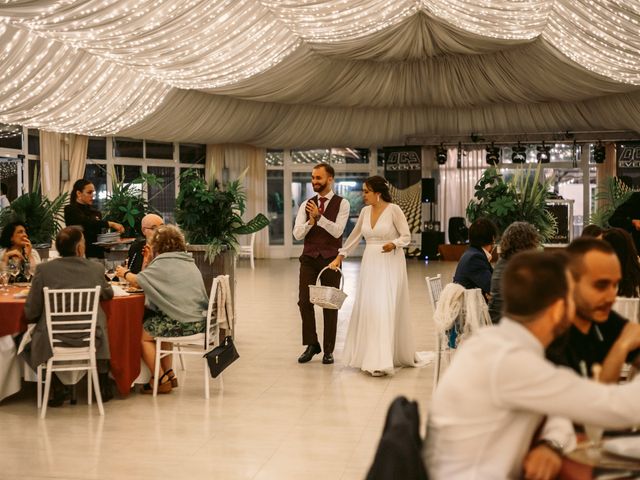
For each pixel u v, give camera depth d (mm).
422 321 10320
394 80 19062
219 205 8344
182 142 19094
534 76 17906
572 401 2195
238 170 21047
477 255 5969
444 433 2305
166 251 6590
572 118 19797
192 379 7062
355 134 21047
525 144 20672
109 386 6320
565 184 21531
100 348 5977
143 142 19141
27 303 5863
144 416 5840
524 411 2273
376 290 7168
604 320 3064
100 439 5270
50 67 11953
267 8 12836
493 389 2225
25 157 14930
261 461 4820
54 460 4832
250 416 5832
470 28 14914
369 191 7297
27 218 9320
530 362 2223
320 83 18250
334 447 5098
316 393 6520
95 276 6055
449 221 20766
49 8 10039
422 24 16312
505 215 10914
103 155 18297
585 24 13445
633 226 8570
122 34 11531
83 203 9188
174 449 5051
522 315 2330
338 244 7746
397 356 7434
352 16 13922
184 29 12125
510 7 13305
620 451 2387
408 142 21203
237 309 11586
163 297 6371
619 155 20234
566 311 2350
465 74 18719
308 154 22312
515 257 2404
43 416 5801
